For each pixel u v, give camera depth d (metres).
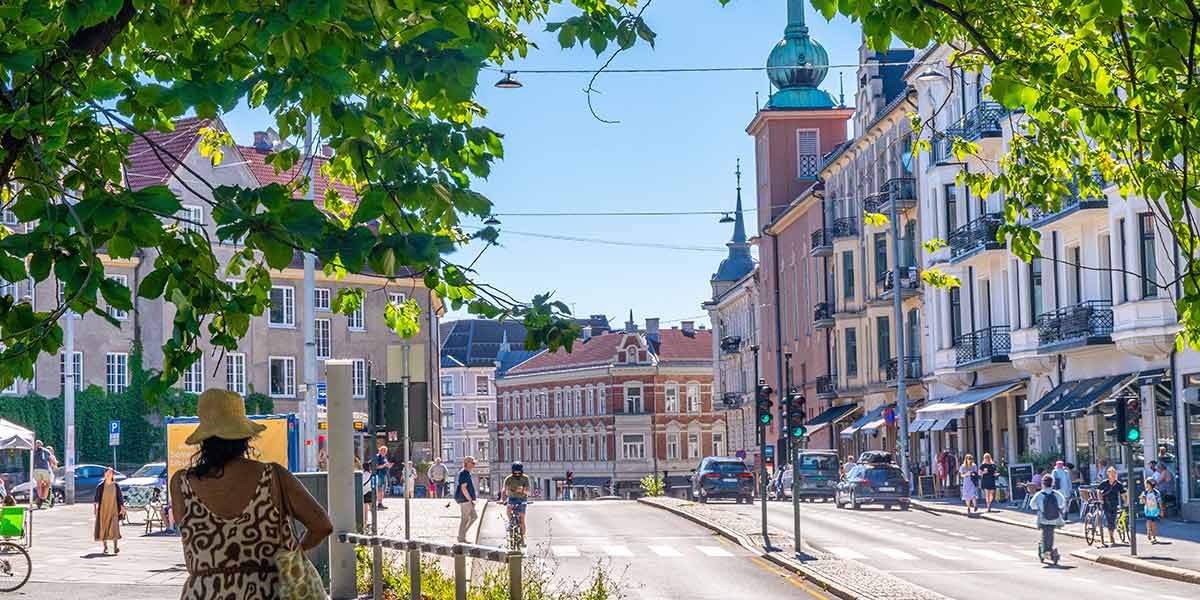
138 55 8.55
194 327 6.98
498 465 154.12
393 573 19.62
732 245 136.50
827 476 61.94
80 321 69.12
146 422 70.38
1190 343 10.53
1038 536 37.41
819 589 24.45
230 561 6.59
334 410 18.88
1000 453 55.47
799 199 86.88
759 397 34.41
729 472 60.84
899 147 67.75
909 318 67.31
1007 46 9.79
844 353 76.31
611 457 135.88
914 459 65.94
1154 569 27.19
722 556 31.77
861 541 35.56
